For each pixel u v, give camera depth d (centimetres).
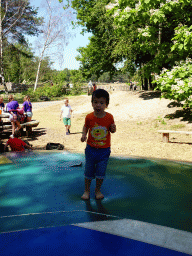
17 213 222
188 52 1201
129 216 217
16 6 3150
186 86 1070
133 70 2344
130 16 1124
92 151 260
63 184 296
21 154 450
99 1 2152
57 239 173
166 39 1596
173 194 266
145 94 1880
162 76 1212
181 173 336
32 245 166
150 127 1155
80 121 1452
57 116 1744
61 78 4266
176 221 208
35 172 339
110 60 2341
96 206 239
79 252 158
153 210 229
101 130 256
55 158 417
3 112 1055
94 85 2975
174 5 1049
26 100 1124
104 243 168
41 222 200
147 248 163
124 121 1335
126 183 299
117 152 769
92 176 260
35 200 252
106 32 2120
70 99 2691
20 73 6022
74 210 227
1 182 303
